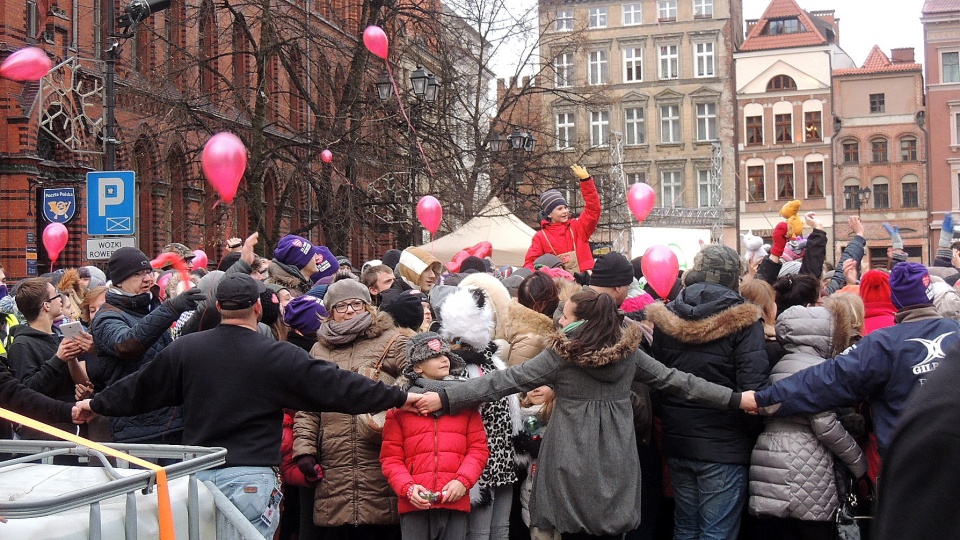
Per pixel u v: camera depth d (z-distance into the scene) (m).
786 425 5.46
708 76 64.12
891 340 5.03
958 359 1.79
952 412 1.72
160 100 21.22
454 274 8.30
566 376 5.20
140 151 27.12
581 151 38.75
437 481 5.13
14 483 3.70
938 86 64.88
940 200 64.81
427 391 5.17
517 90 36.91
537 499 5.27
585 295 5.23
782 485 5.41
